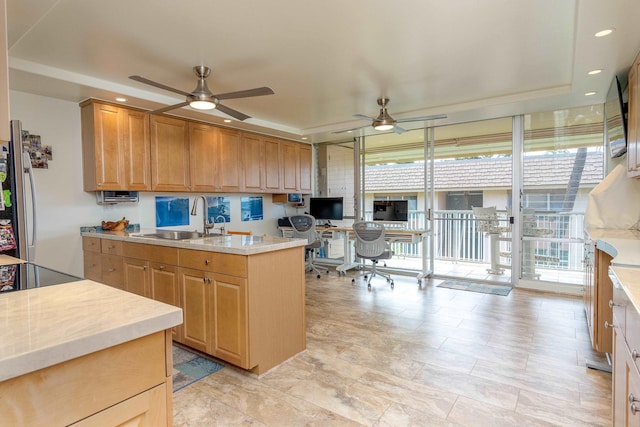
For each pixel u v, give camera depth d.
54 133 3.51
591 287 2.75
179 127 4.25
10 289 1.28
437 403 2.07
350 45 2.62
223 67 3.02
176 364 2.59
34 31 2.34
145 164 3.90
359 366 2.54
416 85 3.53
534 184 4.53
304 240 2.78
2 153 2.29
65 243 3.61
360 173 6.20
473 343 2.91
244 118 3.37
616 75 2.99
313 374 2.43
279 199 6.04
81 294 1.21
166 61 2.88
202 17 2.20
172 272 2.78
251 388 2.26
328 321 3.48
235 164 4.96
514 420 1.91
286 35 2.46
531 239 4.61
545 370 2.44
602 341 2.45
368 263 6.39
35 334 0.84
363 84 3.49
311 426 1.88
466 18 2.25
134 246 3.09
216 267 2.47
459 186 5.23
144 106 3.82
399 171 5.91
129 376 0.93
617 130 3.23
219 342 2.48
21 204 2.35
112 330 0.88
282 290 2.59
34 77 2.95
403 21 2.29
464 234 5.92
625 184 3.11
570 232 4.35
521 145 4.56
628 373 1.25
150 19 2.22
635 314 1.15
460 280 5.18
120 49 2.64
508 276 4.98
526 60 2.92
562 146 4.31
